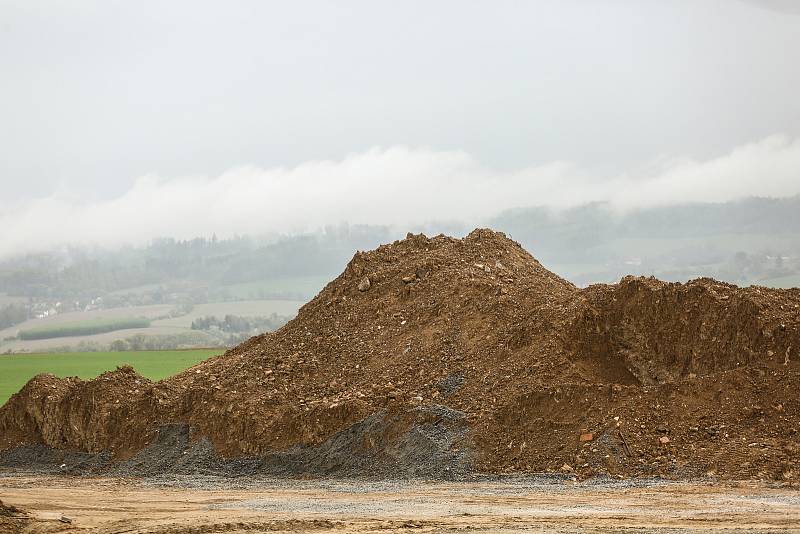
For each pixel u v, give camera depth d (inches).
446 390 1807.3
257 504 1430.9
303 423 1813.5
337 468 1706.4
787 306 1694.1
